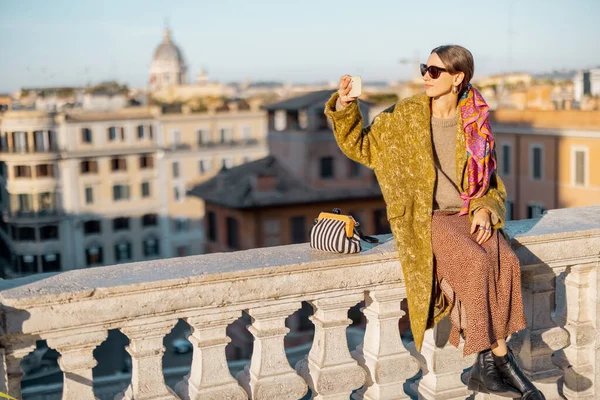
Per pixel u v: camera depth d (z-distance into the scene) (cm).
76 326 302
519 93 4362
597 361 433
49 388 1230
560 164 3788
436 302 359
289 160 4875
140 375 322
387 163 357
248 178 4666
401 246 353
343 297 359
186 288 319
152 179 7500
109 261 7250
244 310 342
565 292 437
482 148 350
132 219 7388
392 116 357
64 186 6831
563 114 3753
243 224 4469
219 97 9588
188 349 4231
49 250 6769
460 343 392
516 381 351
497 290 350
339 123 355
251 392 346
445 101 356
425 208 352
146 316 315
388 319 372
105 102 7238
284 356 350
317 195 4569
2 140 6619
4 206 6694
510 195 4138
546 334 417
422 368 398
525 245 400
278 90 11406
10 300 288
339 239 357
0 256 7094
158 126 7531
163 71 16175
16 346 297
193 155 7800
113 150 7144
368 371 377
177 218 7731
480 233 349
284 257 356
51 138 6731
